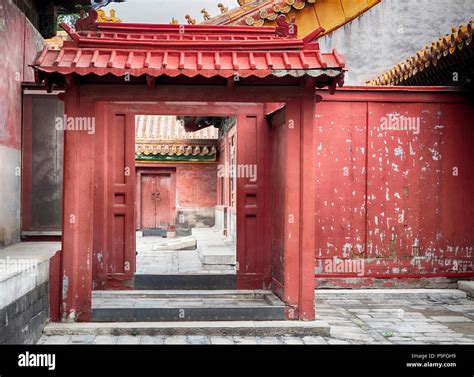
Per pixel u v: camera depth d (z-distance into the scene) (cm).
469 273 877
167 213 1962
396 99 876
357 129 873
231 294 756
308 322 609
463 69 860
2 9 677
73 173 598
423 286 872
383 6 1197
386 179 874
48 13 884
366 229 870
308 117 616
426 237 875
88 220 608
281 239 704
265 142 783
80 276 605
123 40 598
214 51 595
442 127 880
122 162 825
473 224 881
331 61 574
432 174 879
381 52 1199
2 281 430
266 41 598
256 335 592
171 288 796
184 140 1836
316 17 1190
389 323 670
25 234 784
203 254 1010
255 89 612
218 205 1741
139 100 604
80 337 571
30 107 790
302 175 618
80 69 545
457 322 678
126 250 806
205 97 607
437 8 1154
